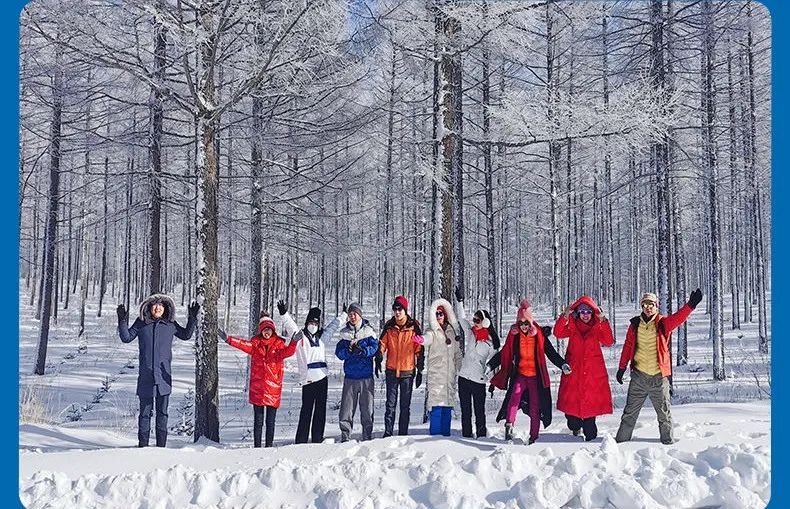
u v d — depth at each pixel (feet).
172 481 19.15
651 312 22.76
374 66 44.14
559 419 29.99
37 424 29.78
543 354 24.23
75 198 73.97
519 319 24.40
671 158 44.45
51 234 55.62
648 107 33.88
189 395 46.32
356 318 25.89
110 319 97.60
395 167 54.60
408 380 25.57
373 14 33.24
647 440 23.06
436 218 34.83
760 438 21.66
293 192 50.67
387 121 59.21
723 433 22.62
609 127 33.73
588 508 17.94
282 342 26.63
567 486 18.29
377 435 27.32
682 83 42.57
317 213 50.67
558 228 54.19
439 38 34.09
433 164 35.09
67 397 44.91
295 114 46.62
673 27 43.93
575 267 92.89
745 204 69.92
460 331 26.48
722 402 33.40
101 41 29.14
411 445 22.35
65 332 84.23
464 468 19.44
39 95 42.29
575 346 24.14
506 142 37.09
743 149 56.24
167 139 48.60
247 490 18.98
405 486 18.97
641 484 18.60
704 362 58.23
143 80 29.76
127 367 60.54
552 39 51.47
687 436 22.97
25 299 120.06
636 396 22.79
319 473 19.33
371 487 18.81
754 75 54.34
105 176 49.37
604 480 18.34
